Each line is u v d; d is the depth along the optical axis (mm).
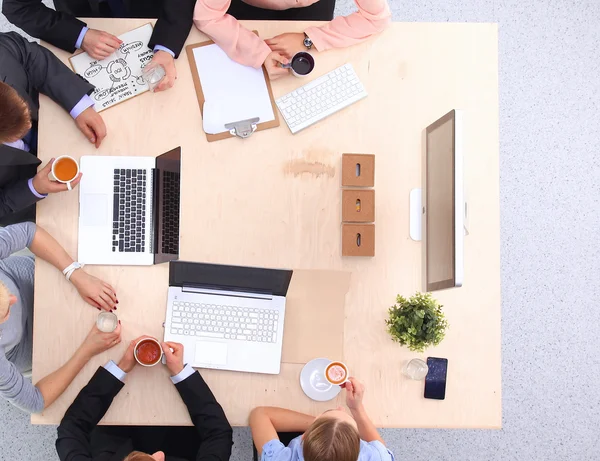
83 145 1807
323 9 2193
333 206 1838
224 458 1663
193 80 1834
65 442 1631
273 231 1825
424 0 2648
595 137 2656
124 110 1819
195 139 1829
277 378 1776
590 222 2645
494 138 1879
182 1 1807
